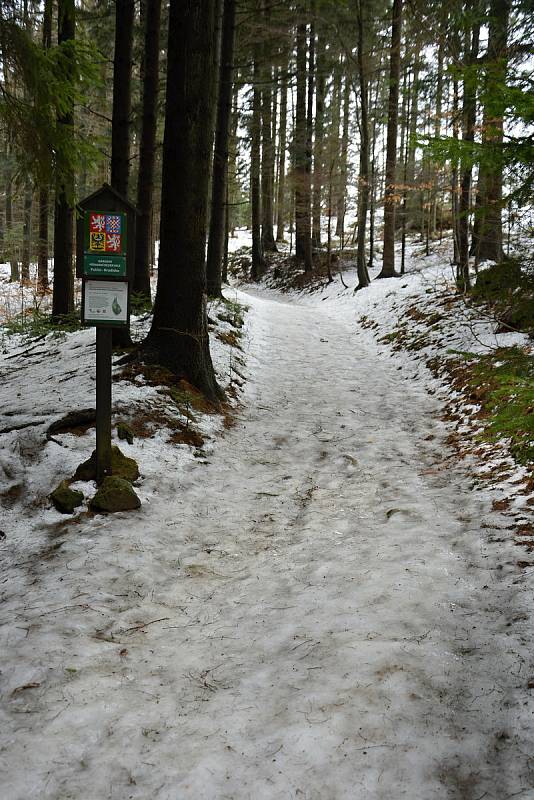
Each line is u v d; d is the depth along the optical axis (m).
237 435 7.59
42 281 22.03
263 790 2.32
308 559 4.49
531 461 5.46
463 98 3.97
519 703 2.69
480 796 2.26
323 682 2.95
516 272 3.70
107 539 4.73
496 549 4.23
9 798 2.30
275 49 19.53
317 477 6.32
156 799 2.30
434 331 11.88
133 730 2.68
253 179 29.17
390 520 5.06
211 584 4.23
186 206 7.89
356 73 22.08
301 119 26.03
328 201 25.56
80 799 2.31
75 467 5.88
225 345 11.25
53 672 3.10
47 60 5.54
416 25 8.77
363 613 3.59
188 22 7.43
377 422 8.20
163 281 8.16
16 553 4.61
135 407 7.19
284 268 30.52
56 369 9.48
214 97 7.91
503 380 3.72
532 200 3.86
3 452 6.23
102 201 5.21
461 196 13.01
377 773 2.38
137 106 15.58
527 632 3.20
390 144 19.94
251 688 2.97
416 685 2.88
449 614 3.52
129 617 3.73
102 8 15.81
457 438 7.03
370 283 21.19
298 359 12.20
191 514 5.36
